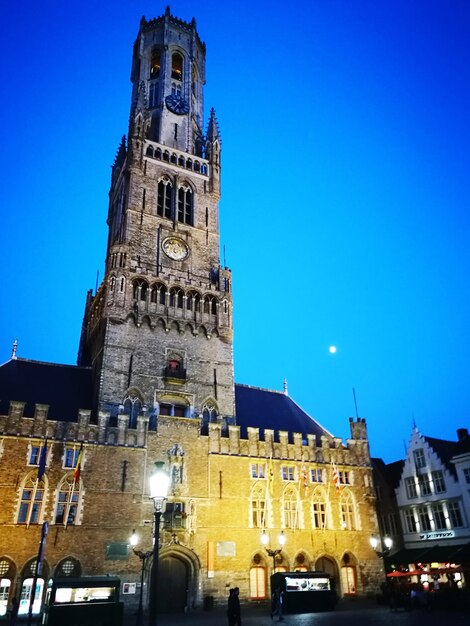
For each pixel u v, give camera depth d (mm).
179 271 67125
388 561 62719
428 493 65000
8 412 48031
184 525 49875
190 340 62375
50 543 44719
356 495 61125
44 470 46438
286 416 68438
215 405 60250
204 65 93688
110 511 47719
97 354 60438
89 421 50438
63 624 33688
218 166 78688
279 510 55719
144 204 69625
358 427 65375
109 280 60750
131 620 41031
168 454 52406
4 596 42219
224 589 49656
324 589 45531
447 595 43812
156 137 79250
